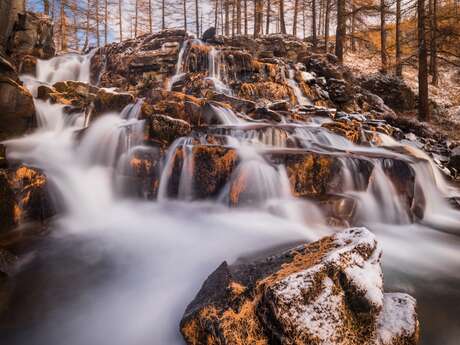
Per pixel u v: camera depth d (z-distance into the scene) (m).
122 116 8.52
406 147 9.11
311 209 5.59
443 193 7.84
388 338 2.37
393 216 6.29
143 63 16.11
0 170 4.85
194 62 15.45
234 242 4.97
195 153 6.41
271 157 6.37
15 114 8.04
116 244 4.93
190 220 5.84
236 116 9.09
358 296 2.43
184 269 4.18
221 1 37.38
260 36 23.36
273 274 2.60
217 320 2.32
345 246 2.76
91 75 18.50
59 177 6.20
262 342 2.20
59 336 2.99
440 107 17.53
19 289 3.65
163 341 2.90
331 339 2.18
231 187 6.11
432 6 19.16
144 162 6.57
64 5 29.28
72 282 3.86
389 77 18.08
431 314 3.38
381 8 17.72
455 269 4.41
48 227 5.26
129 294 3.64
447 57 22.50
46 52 17.84
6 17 14.62
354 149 8.11
